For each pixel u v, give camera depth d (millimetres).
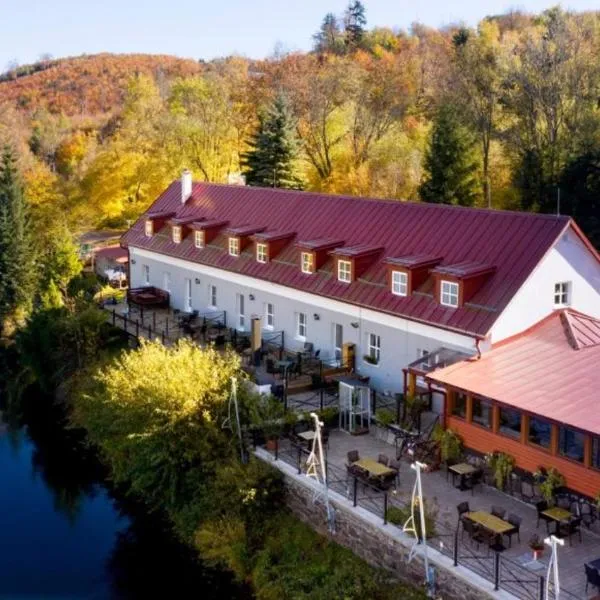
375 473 24938
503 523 21594
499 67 64688
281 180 63844
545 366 26062
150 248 48719
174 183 52188
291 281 36688
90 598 26906
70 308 48031
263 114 69188
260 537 26453
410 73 78562
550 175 52656
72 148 101250
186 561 27938
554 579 18156
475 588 19797
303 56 84250
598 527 22641
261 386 31656
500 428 25844
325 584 22906
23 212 62438
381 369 32688
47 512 33469
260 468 27047
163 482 28641
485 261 29906
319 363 35375
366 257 33688
